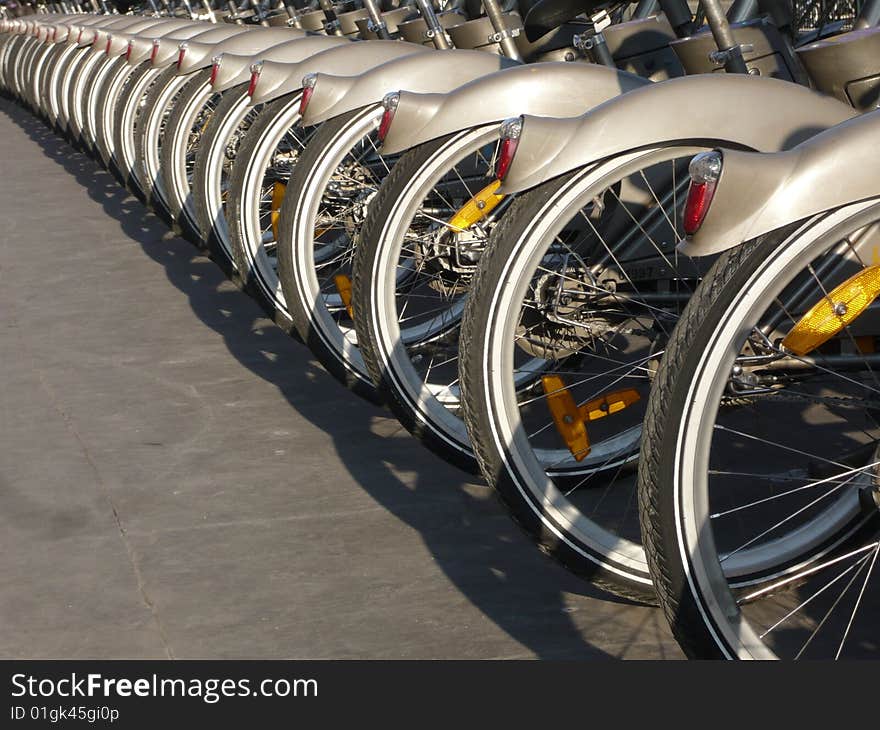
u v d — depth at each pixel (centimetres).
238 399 367
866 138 165
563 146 213
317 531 277
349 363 322
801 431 304
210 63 457
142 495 300
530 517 225
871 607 230
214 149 401
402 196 269
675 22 297
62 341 438
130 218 658
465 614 238
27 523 288
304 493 298
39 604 249
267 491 300
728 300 168
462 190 323
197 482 307
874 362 222
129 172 581
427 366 336
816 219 166
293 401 363
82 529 283
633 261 278
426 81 307
